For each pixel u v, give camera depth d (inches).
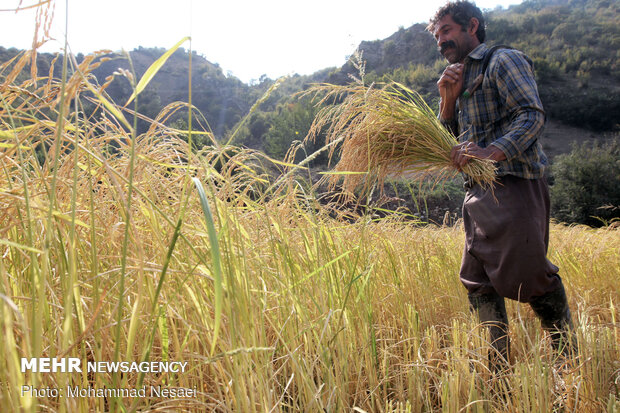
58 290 46.1
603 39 2588.6
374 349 67.6
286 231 76.2
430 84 1737.2
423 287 100.7
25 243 47.3
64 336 31.1
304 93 89.0
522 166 79.3
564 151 1555.1
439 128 87.0
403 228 141.1
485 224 81.0
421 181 93.8
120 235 51.2
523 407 58.2
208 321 47.4
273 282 66.8
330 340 60.7
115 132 53.7
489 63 85.7
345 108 85.0
